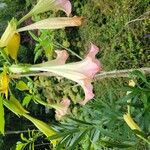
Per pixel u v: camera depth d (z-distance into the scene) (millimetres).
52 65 609
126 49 1546
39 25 621
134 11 1528
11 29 591
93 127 867
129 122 733
